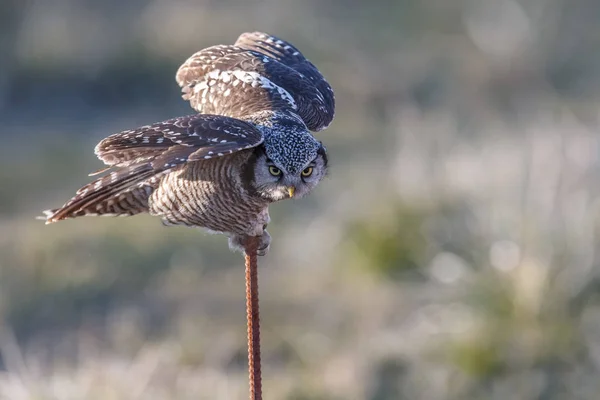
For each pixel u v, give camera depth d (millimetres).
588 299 13516
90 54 23875
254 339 7793
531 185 15102
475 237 14844
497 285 13672
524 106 21859
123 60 23688
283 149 8242
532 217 14352
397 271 15172
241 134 7816
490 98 22484
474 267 14391
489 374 12891
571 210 14516
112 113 23047
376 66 23156
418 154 17344
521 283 13539
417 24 25234
